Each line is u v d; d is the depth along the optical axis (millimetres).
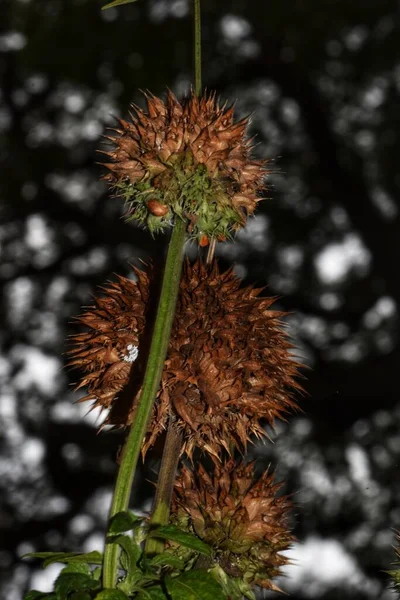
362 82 2266
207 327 692
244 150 674
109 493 2115
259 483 708
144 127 673
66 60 2248
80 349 716
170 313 656
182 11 2264
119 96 2252
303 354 2090
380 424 2076
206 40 2266
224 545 698
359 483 2023
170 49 2254
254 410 695
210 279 708
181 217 665
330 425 2055
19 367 2182
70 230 2277
